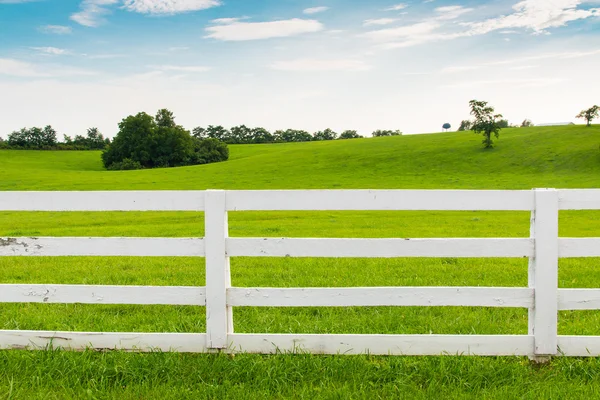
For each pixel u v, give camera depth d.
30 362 4.23
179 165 106.50
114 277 8.74
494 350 4.35
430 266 9.85
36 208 4.45
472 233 18.67
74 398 3.75
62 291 4.46
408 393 3.78
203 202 4.38
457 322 5.65
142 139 105.62
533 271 4.31
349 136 190.38
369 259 10.87
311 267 9.77
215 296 4.38
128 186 58.94
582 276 8.96
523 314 6.12
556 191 4.20
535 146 77.69
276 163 82.38
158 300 4.43
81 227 21.98
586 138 79.25
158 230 19.95
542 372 4.14
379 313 6.14
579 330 5.28
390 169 71.69
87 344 4.50
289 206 4.35
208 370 4.12
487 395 3.75
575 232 21.05
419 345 4.37
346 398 3.68
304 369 4.11
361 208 4.35
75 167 101.38
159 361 4.24
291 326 5.53
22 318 5.86
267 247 4.35
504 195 4.27
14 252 4.45
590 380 3.98
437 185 56.09
